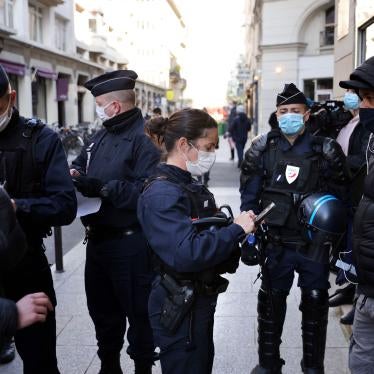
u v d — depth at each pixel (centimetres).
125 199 269
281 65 2044
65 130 1936
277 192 294
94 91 290
